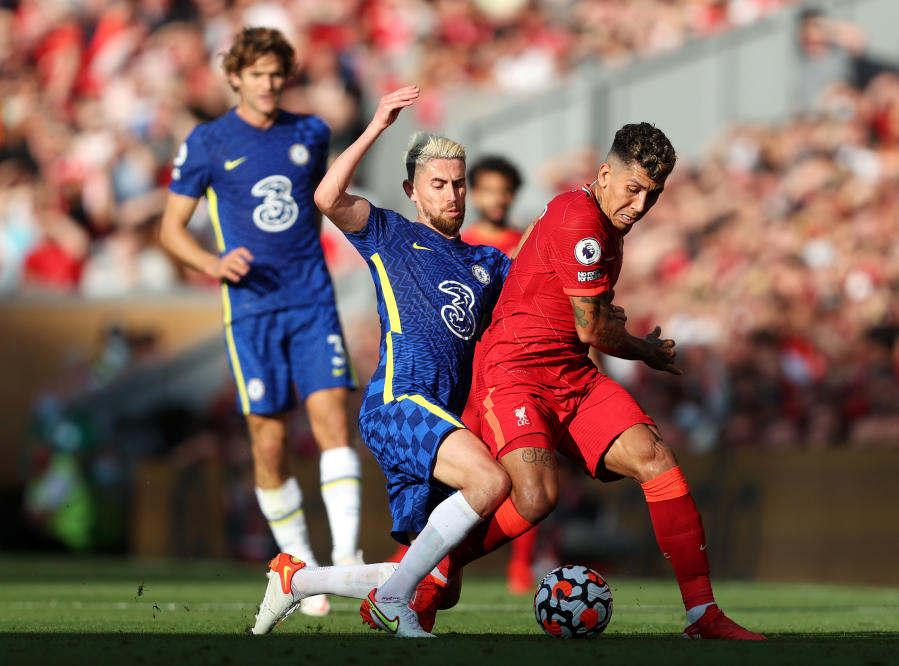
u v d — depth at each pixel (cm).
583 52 6506
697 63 5369
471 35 6712
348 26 6662
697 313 4741
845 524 3253
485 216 2364
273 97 2016
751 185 5188
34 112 6744
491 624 1764
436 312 1501
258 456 2022
